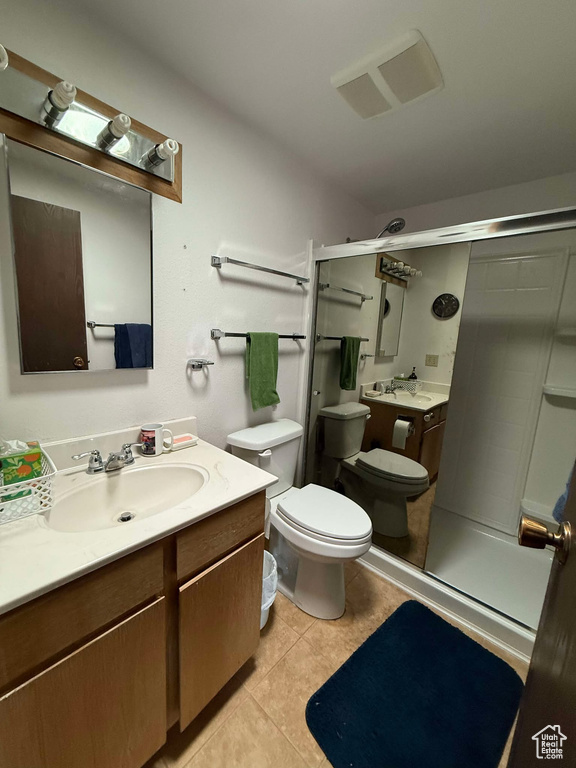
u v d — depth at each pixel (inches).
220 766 35.3
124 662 28.4
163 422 50.3
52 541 26.4
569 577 19.7
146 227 43.9
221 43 39.8
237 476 39.8
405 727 39.6
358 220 85.7
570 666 17.1
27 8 32.2
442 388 75.9
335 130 56.2
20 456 30.3
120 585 27.1
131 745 30.5
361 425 81.9
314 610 54.9
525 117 51.5
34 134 33.5
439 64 41.9
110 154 39.0
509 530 76.7
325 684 44.1
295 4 34.6
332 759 36.3
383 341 79.4
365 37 38.5
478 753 37.4
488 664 47.8
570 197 67.9
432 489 77.5
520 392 72.9
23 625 22.1
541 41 37.9
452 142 58.7
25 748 23.4
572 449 68.8
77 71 35.8
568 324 66.4
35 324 36.5
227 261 53.2
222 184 52.6
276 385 69.5
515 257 68.9
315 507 55.8
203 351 54.4
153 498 41.6
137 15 36.6
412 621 54.9
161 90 43.1
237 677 44.6
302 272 71.3
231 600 37.8
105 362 42.7
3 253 33.7
